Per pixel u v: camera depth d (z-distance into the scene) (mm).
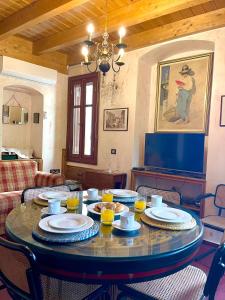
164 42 3789
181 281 1456
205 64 3658
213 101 3221
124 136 4348
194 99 3771
